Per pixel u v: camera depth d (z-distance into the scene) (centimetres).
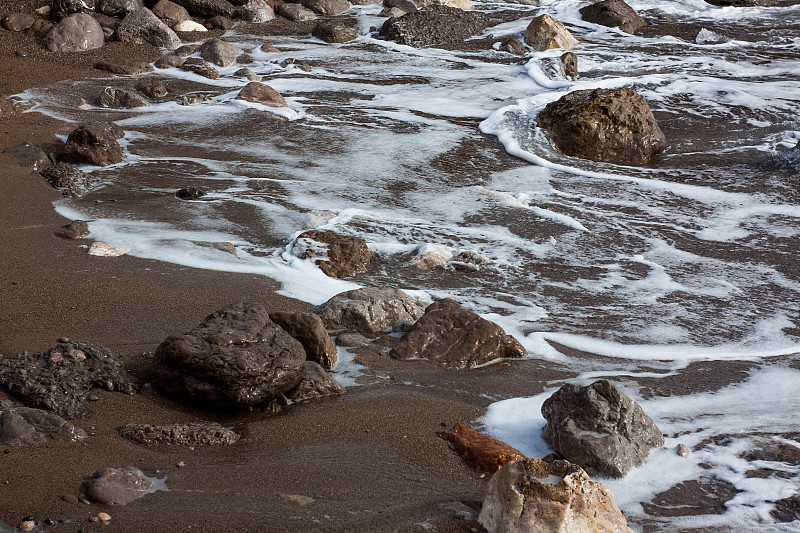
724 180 1048
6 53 1569
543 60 1527
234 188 981
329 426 455
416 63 1622
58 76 1473
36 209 866
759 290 727
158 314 600
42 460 383
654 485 417
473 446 429
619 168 1102
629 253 816
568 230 873
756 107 1348
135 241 782
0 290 621
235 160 1094
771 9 2112
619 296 711
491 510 350
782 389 537
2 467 372
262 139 1183
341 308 612
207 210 901
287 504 360
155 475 385
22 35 1653
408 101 1382
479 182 1027
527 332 629
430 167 1075
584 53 1681
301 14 1950
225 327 490
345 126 1246
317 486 383
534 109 1297
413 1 2066
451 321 591
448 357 566
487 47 1741
